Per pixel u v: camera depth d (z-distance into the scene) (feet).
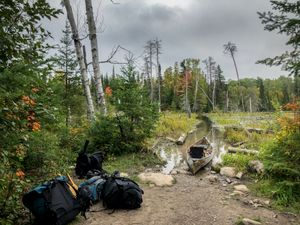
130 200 21.27
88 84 46.34
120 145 40.37
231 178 31.63
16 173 15.78
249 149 45.85
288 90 323.37
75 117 53.78
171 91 223.30
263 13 23.38
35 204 17.17
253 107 258.16
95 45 45.19
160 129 71.97
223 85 269.64
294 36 22.84
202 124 122.83
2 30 11.21
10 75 11.48
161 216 20.30
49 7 12.07
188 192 26.14
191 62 235.61
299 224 19.63
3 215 16.01
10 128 12.84
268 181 27.53
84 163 29.09
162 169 36.58
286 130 28.63
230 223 19.35
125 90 40.93
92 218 19.54
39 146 24.36
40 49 13.19
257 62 23.57
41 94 16.07
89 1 44.60
